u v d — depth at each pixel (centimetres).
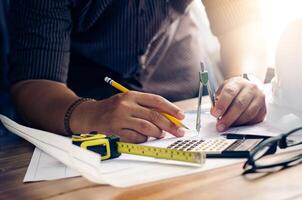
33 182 71
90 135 80
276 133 88
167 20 149
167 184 65
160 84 157
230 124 93
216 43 173
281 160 71
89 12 135
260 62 140
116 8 136
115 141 77
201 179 66
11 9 129
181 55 162
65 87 114
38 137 86
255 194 60
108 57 146
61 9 123
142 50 146
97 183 68
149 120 89
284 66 93
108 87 149
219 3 149
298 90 91
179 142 84
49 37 121
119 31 140
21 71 119
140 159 75
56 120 99
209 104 123
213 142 82
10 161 85
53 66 120
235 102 95
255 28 148
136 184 65
